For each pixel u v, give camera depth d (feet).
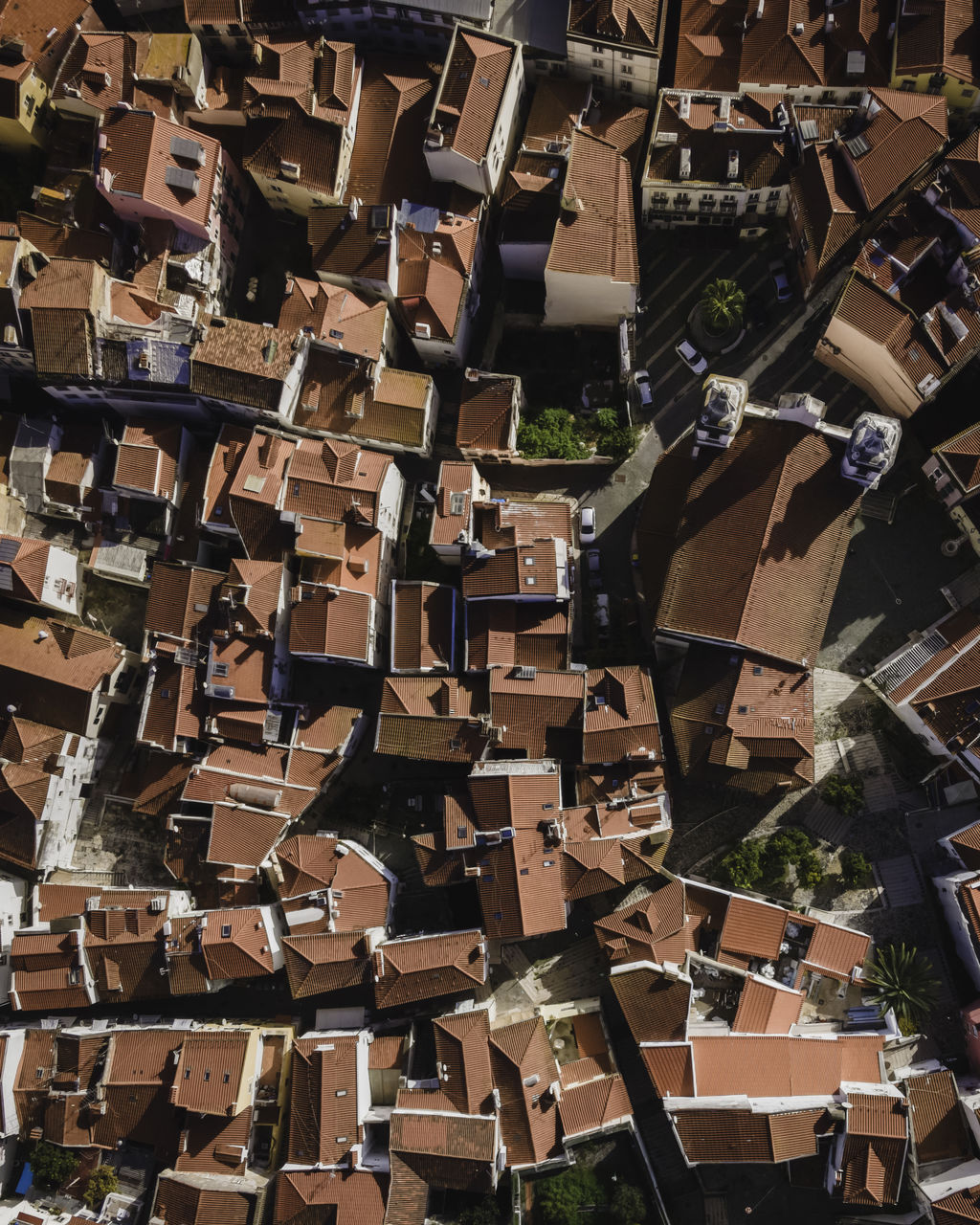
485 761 312.91
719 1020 305.32
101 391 331.57
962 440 299.38
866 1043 293.84
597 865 300.61
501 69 316.60
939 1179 281.33
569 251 311.06
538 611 318.45
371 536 322.34
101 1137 315.99
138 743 327.47
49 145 345.72
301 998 326.65
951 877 300.81
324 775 322.75
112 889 324.60
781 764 297.12
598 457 333.62
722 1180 303.89
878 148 303.48
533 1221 297.74
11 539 322.96
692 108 317.83
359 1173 295.28
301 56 327.06
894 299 298.15
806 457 288.30
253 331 321.93
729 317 322.14
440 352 337.11
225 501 327.47
